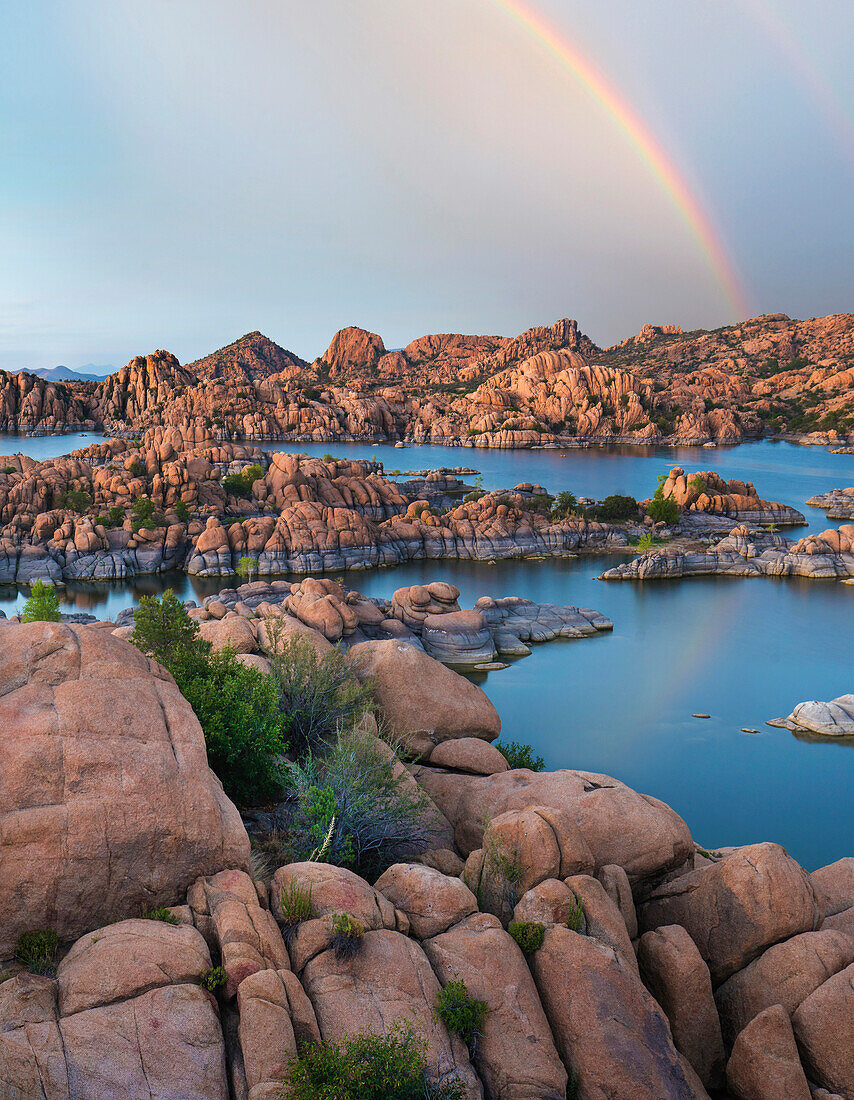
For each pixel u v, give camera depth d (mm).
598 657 55031
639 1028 12164
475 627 54000
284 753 20359
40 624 13430
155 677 14250
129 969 10328
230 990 10656
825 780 34969
